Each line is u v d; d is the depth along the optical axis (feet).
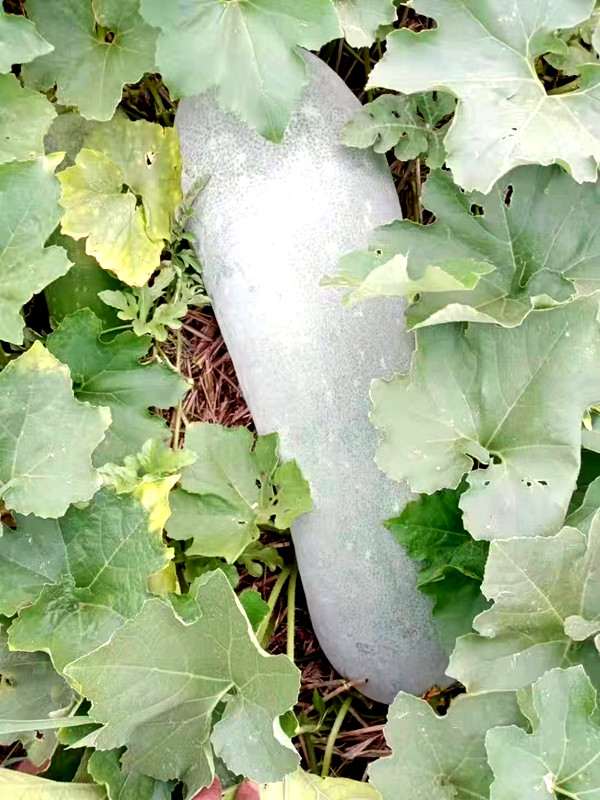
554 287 3.04
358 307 3.24
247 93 3.01
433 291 2.88
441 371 2.91
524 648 2.81
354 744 3.44
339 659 3.36
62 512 2.73
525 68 3.00
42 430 2.78
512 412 2.87
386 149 3.34
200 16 2.97
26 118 3.11
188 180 3.36
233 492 3.28
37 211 2.89
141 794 2.79
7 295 2.90
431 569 3.11
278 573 3.58
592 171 2.88
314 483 3.24
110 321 3.36
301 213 3.24
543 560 2.69
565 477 2.78
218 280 3.34
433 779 2.76
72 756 2.98
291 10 2.98
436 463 2.85
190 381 3.51
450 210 3.12
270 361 3.24
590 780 2.56
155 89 3.60
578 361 2.79
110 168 3.24
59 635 2.79
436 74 2.96
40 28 3.24
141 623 2.52
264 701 2.63
